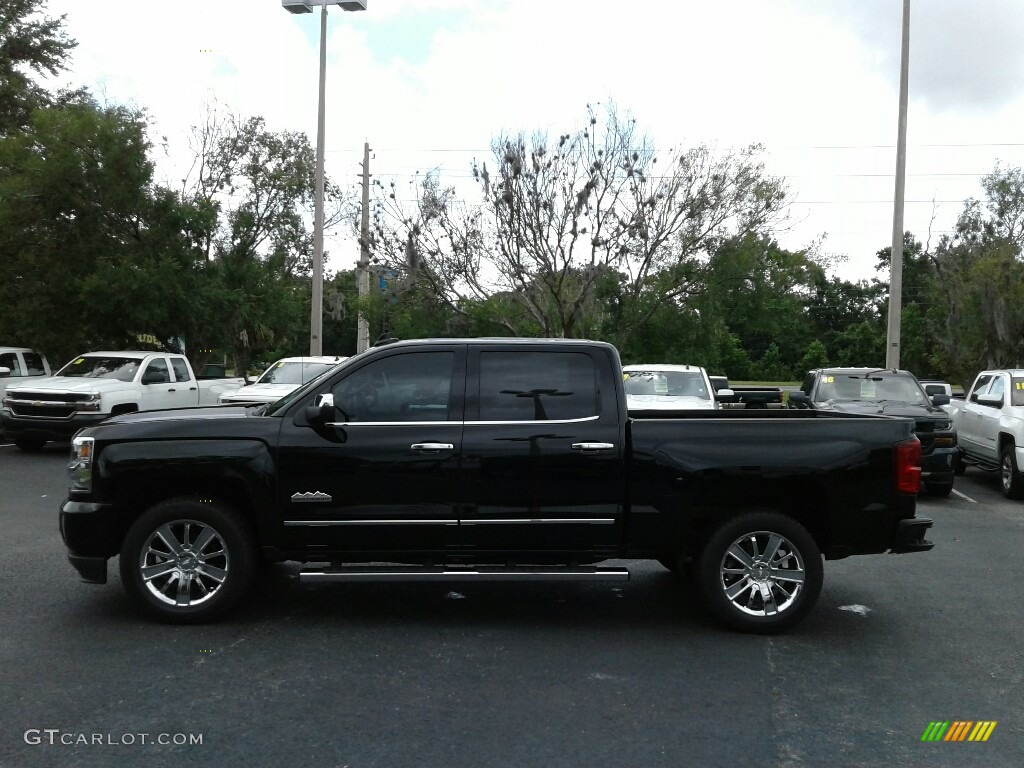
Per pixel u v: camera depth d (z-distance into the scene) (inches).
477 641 242.4
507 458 247.3
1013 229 1232.2
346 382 253.6
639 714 192.5
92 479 248.4
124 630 246.5
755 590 251.3
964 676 219.3
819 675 218.7
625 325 965.8
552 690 206.1
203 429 249.0
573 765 167.6
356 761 168.2
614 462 248.8
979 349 1048.2
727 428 252.2
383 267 945.5
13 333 847.1
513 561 254.1
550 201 891.4
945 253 1219.9
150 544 250.1
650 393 563.8
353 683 208.8
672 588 303.3
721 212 954.1
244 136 991.6
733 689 208.4
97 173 832.9
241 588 250.7
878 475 251.1
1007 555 363.9
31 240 843.4
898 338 847.7
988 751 177.0
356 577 245.0
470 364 255.1
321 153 893.2
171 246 875.4
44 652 227.8
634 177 886.4
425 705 195.9
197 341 938.7
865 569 337.4
